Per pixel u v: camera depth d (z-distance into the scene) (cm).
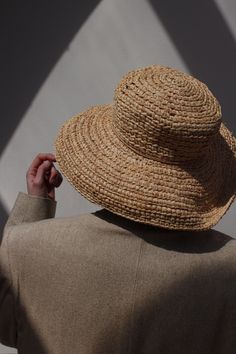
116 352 136
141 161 134
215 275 136
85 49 261
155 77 135
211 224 135
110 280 134
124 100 132
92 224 138
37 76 267
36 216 154
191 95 132
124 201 133
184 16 250
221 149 149
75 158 140
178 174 134
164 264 134
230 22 246
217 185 142
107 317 135
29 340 142
